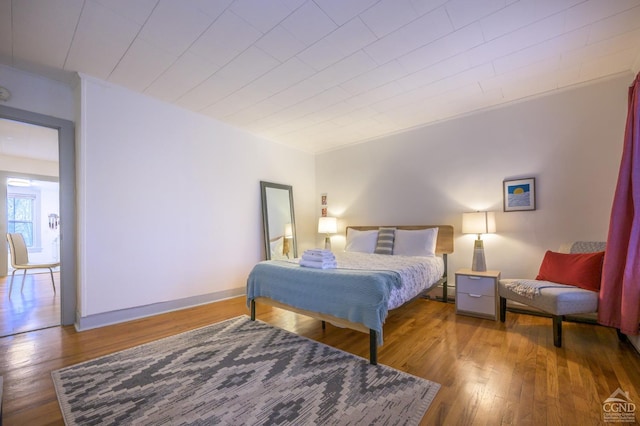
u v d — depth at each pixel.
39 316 3.07
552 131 3.08
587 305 2.24
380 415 1.44
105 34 2.10
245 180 4.24
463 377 1.80
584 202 2.92
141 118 3.10
